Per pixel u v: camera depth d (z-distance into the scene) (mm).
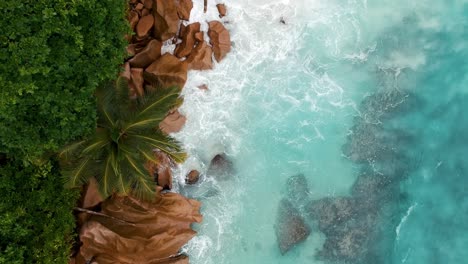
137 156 15227
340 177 21062
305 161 21078
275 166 20984
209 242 20422
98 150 15133
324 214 20766
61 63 13875
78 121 14445
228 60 20797
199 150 20500
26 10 13352
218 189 20656
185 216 19219
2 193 14938
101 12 14781
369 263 20766
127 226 18484
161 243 18688
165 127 19766
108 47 15445
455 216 21219
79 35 13969
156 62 19109
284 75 21234
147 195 15914
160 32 19391
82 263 18531
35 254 15211
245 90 21000
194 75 20391
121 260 18453
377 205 21000
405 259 20906
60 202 16266
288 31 21281
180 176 20328
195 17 20531
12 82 13188
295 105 21266
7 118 13500
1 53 13070
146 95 15453
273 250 20562
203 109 20641
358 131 21266
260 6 21125
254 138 21016
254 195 20797
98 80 14906
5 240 14781
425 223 21141
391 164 21250
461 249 20953
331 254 20625
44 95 13773
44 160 15398
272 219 20672
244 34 21000
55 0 13820
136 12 19266
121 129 15242
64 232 16219
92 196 18453
